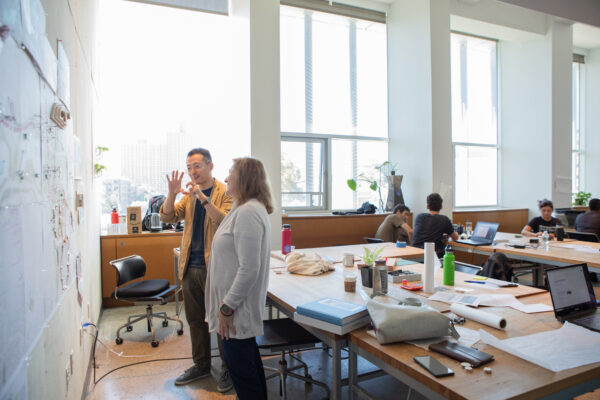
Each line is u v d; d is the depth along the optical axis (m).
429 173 5.30
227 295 1.51
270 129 4.28
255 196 1.65
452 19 5.69
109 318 3.72
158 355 2.84
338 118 5.68
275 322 2.19
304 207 5.47
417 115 5.47
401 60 5.74
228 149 4.99
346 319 1.44
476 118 6.71
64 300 1.52
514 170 6.74
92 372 2.54
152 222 4.25
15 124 0.88
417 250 3.27
